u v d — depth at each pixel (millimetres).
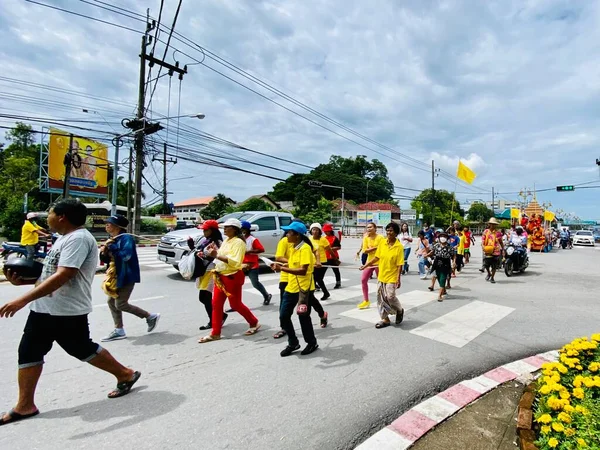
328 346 4730
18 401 2990
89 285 3137
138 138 18625
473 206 87312
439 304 7176
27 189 29953
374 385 3686
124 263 4773
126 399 3309
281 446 2689
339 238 8914
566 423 2633
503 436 2887
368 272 6844
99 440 2701
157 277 9750
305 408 3221
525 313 6543
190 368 3998
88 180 25000
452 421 3094
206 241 5336
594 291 8742
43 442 2664
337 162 86375
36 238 10844
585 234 33906
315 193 66750
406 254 11766
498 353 4648
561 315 6449
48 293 2795
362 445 2738
